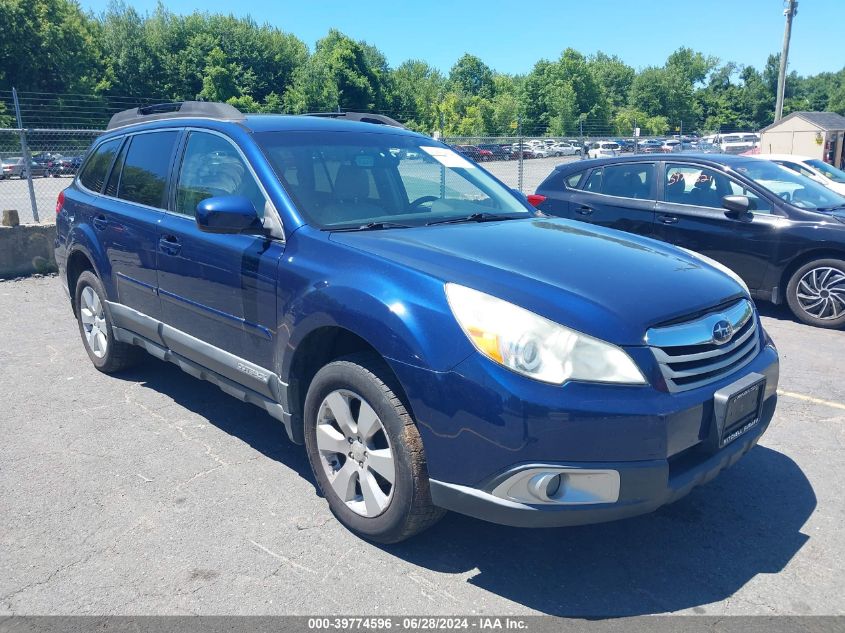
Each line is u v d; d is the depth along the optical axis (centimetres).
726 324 296
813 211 686
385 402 285
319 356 333
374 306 286
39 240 900
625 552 311
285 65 7575
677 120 10606
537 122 8588
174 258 401
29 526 323
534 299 267
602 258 316
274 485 364
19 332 641
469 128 7944
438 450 270
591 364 256
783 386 521
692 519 338
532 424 250
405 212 385
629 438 254
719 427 278
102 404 470
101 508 340
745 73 11819
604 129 8538
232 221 334
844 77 12925
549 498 256
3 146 1361
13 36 5291
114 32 6600
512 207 428
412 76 9906
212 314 380
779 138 2669
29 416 449
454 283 279
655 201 776
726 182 734
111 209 469
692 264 335
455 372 262
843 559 305
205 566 295
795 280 691
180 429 432
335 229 340
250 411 461
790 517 340
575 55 8875
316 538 317
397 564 298
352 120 469
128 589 279
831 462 397
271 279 336
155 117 477
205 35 6981
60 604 270
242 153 379
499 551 310
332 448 316
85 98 3409
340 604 272
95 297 509
